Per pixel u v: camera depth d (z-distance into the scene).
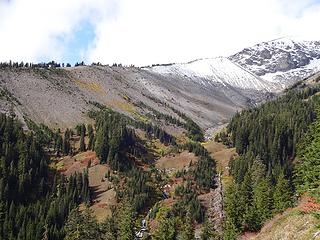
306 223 42.31
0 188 136.50
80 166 175.50
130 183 156.00
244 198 89.19
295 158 158.62
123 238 87.94
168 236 85.62
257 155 155.75
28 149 166.25
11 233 118.88
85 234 89.56
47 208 135.88
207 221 93.62
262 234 52.88
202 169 171.38
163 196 152.62
